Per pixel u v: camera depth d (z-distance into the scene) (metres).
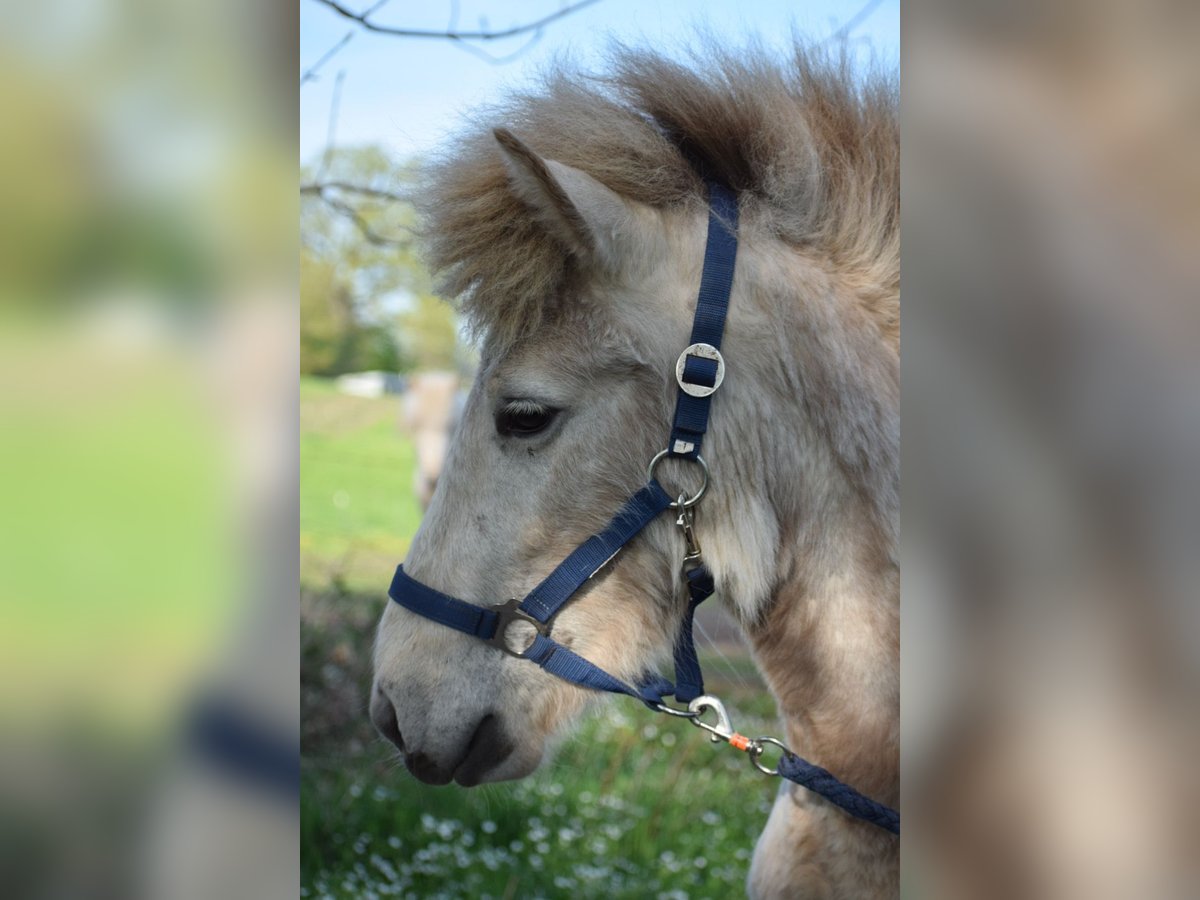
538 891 3.22
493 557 1.67
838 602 1.65
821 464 1.63
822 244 1.69
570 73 1.84
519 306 1.63
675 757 4.25
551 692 1.72
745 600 1.65
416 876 3.23
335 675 3.92
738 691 4.59
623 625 1.69
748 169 1.74
